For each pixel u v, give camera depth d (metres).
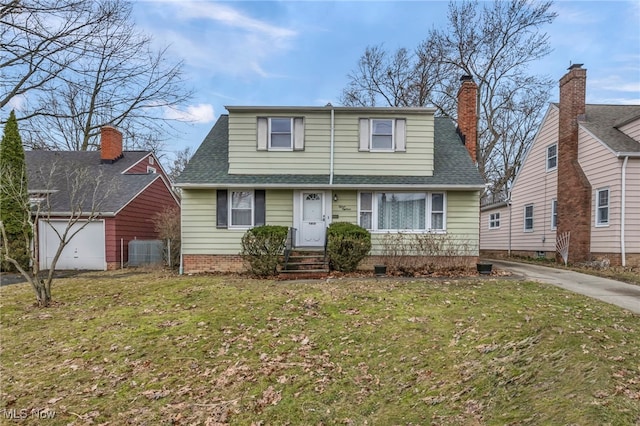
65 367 5.07
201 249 12.26
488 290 8.34
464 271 11.30
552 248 16.12
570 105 14.55
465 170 12.55
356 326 6.21
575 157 14.37
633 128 13.09
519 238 19.14
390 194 12.34
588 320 5.63
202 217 12.26
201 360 5.19
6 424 3.77
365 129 12.56
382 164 12.53
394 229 12.26
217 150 13.61
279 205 12.39
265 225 11.73
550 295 7.77
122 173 18.12
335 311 7.04
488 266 10.94
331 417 3.74
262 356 5.23
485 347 4.82
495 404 3.44
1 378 4.78
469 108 14.11
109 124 20.48
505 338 4.98
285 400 4.11
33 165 17.81
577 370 3.61
